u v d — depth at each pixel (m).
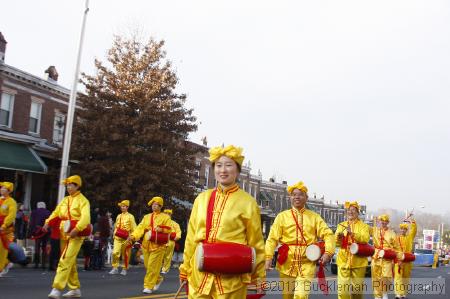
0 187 11.69
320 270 8.03
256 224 5.15
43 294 10.66
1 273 14.10
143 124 26.73
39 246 16.70
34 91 27.91
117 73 27.97
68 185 9.87
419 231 95.25
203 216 5.16
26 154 25.39
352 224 10.24
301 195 8.22
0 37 26.06
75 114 29.55
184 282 5.30
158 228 12.10
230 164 5.18
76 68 22.22
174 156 27.27
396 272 13.89
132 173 25.70
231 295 4.92
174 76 28.22
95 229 19.30
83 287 12.52
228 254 4.87
